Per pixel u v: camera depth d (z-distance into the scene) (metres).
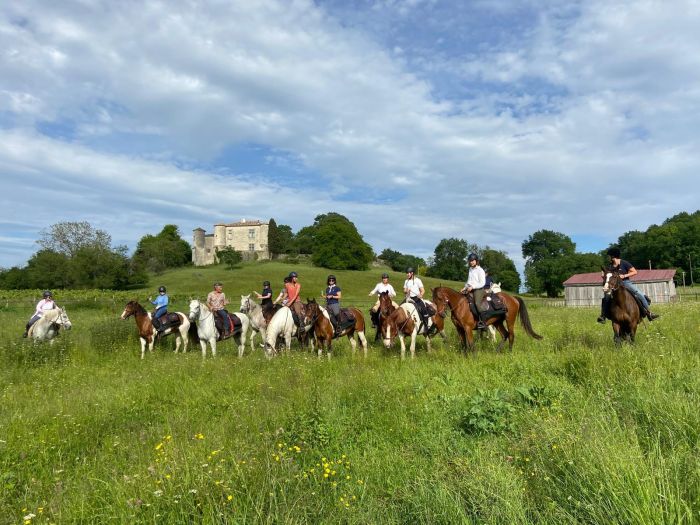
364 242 109.06
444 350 11.61
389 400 6.77
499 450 4.84
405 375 8.61
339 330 12.45
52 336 15.36
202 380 9.30
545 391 6.34
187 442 5.30
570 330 13.41
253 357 12.23
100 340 14.99
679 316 16.27
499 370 8.48
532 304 45.41
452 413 6.13
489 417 5.59
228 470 4.34
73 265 67.25
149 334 14.38
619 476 3.53
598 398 5.92
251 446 5.01
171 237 125.12
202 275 87.31
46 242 73.75
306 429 5.56
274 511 3.58
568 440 4.47
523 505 3.66
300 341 13.75
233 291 69.00
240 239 118.12
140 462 4.93
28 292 47.88
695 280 81.94
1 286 68.69
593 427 4.63
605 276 10.17
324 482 4.23
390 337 11.16
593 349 8.64
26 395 8.68
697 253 81.50
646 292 51.31
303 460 4.80
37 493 4.43
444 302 11.27
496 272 110.50
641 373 6.82
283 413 6.30
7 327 20.19
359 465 4.76
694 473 3.58
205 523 3.48
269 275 86.06
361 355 11.93
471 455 4.81
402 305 11.75
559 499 3.64
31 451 5.45
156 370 10.72
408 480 4.33
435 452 4.98
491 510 3.56
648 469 3.64
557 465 4.09
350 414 6.30
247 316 15.61
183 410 7.23
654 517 3.09
